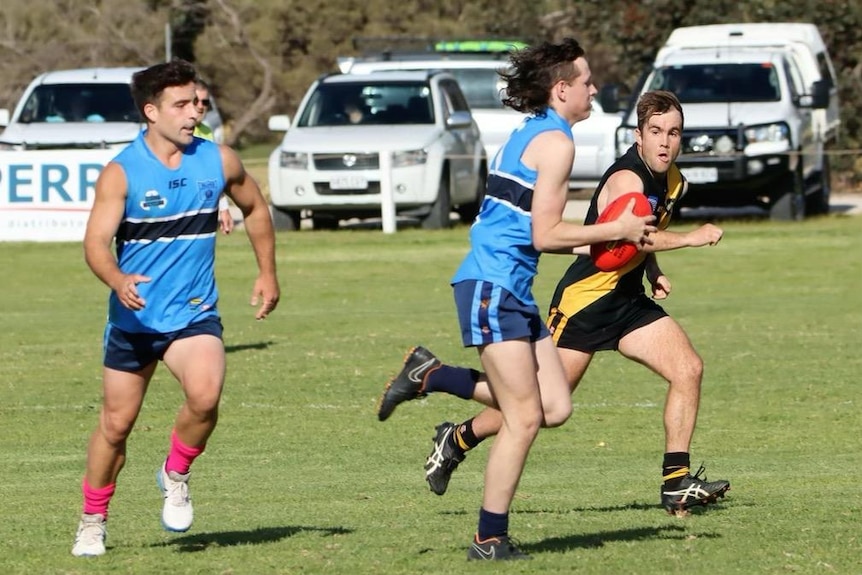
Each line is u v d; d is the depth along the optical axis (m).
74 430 37.59
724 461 32.97
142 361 22.08
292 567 21.62
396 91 82.31
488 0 166.00
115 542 24.02
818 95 80.94
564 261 72.38
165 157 21.75
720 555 22.30
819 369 44.97
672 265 70.06
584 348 26.12
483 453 35.44
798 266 69.19
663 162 25.64
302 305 60.22
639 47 118.62
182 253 21.86
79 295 63.44
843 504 27.02
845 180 111.50
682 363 25.77
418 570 21.25
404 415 39.31
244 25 188.25
